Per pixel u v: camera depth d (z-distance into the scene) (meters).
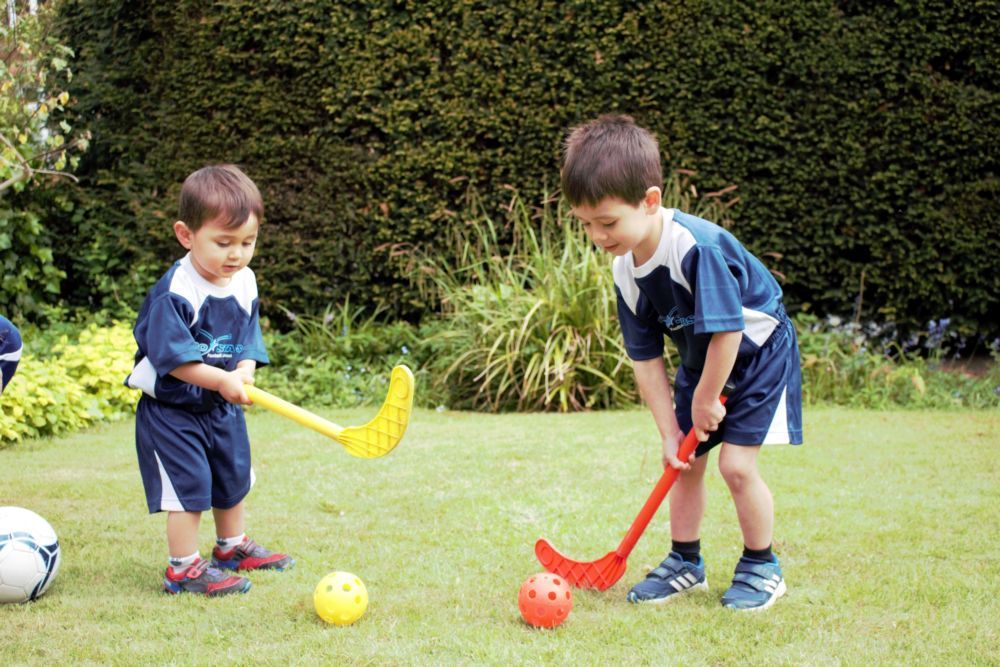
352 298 7.94
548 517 3.86
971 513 3.85
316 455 5.01
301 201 7.76
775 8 7.25
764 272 2.92
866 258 7.56
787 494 4.18
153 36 7.96
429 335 7.38
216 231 2.95
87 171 8.25
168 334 2.95
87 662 2.43
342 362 7.16
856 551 3.39
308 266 7.81
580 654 2.46
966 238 7.31
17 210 7.84
